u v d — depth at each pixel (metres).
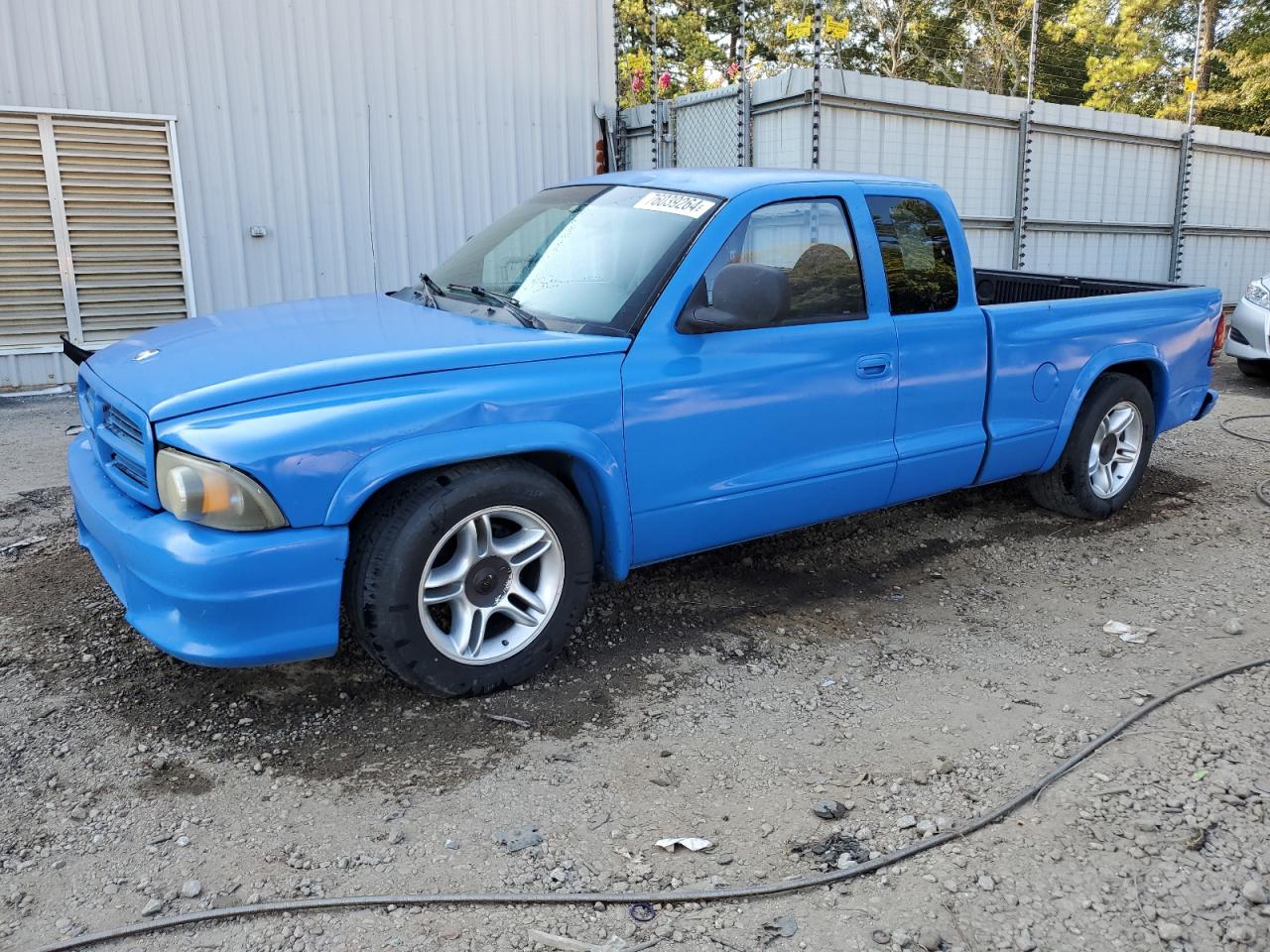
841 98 10.12
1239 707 3.42
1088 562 4.93
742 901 2.45
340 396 3.01
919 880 2.53
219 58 8.99
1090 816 2.79
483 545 3.31
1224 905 2.45
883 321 4.23
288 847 2.62
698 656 3.80
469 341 3.38
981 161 11.98
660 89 11.32
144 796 2.83
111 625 3.92
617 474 3.50
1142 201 14.19
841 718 3.36
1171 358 5.64
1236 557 5.00
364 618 3.12
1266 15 26.95
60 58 8.40
